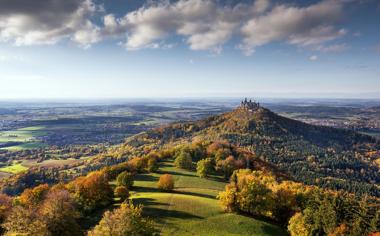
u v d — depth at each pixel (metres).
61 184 98.44
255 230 69.56
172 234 64.56
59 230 59.16
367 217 65.38
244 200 79.19
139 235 50.19
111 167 122.81
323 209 69.44
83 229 68.38
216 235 65.06
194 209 78.75
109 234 49.38
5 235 58.56
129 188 101.31
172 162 149.75
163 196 88.38
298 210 82.56
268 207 79.62
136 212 53.66
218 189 108.38
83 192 80.94
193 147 169.50
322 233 67.75
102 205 83.75
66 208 63.88
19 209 61.00
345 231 64.12
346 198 72.69
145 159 138.25
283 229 74.81
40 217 58.06
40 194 88.69
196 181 116.94
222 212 78.69
